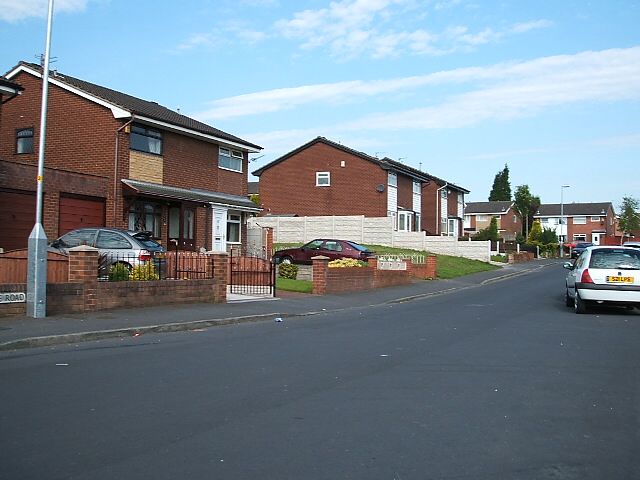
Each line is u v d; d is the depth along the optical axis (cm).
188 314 1417
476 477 476
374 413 645
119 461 496
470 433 583
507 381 799
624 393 742
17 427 580
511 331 1266
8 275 1305
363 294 2183
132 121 2450
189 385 757
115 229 1808
